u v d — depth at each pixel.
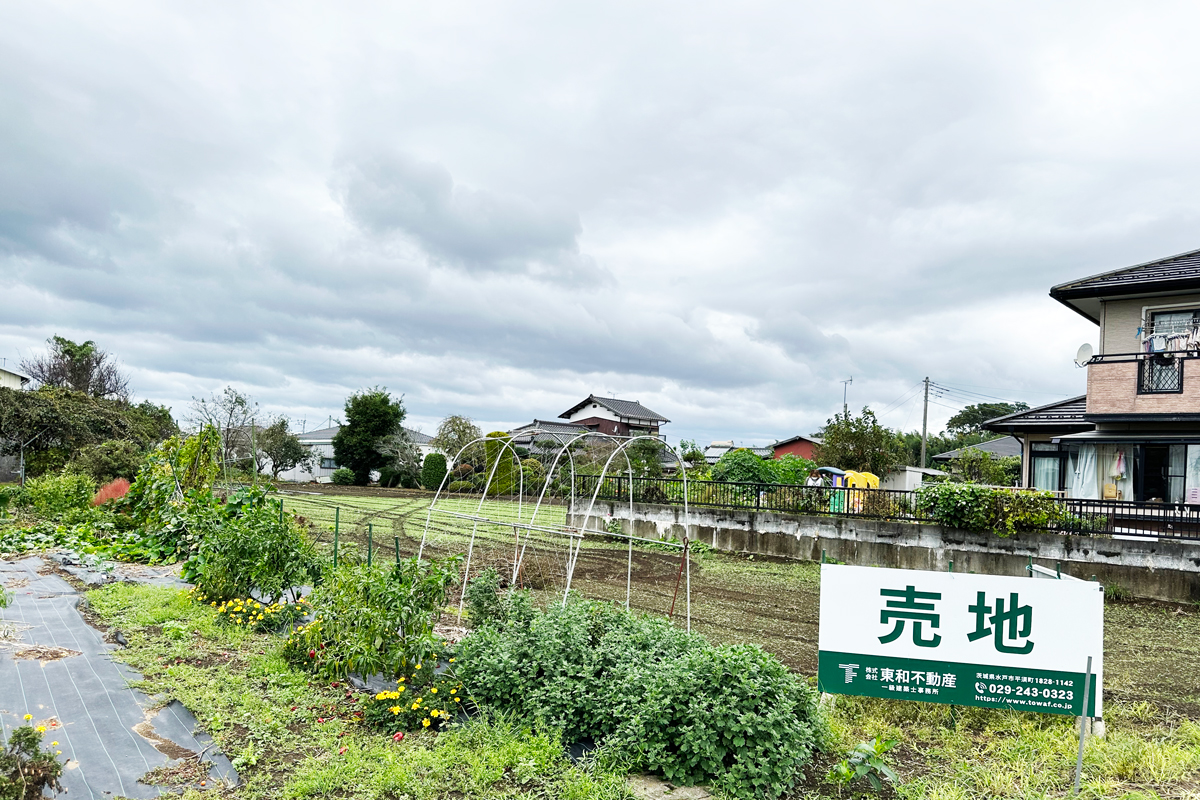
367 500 23.70
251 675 5.27
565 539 15.27
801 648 7.32
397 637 5.06
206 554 7.66
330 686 5.16
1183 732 5.00
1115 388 13.29
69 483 15.25
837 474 20.14
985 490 11.93
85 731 4.20
